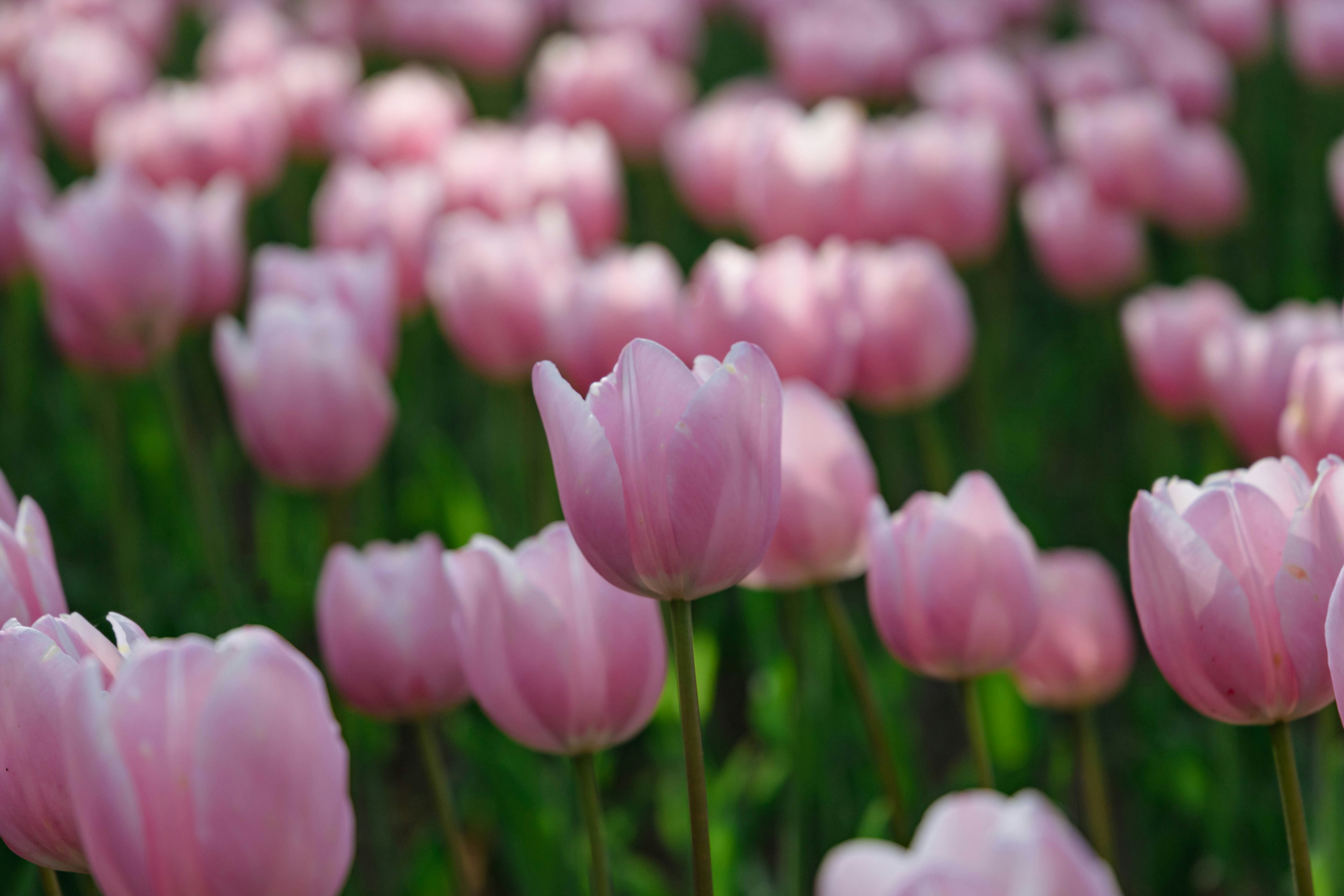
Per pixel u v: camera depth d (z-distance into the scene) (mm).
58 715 806
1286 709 830
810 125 1257
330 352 1066
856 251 1264
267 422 1075
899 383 1137
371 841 1216
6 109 1500
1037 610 919
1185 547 823
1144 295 1735
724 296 1044
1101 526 1562
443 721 1249
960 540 907
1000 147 1684
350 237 1262
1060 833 652
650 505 822
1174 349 1203
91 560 1436
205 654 779
